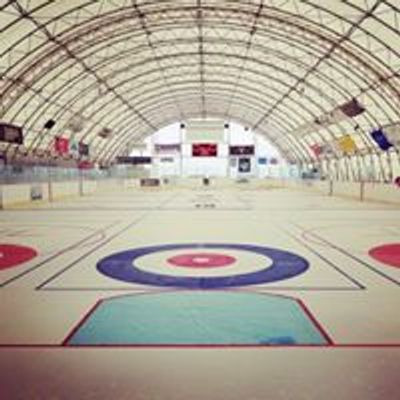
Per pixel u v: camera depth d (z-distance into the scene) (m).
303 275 8.47
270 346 4.92
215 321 5.77
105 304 6.54
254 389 3.96
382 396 3.85
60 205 26.41
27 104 26.45
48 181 32.09
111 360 4.57
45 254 10.66
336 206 25.55
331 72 26.44
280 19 22.23
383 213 21.28
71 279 8.11
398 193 26.64
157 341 5.07
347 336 5.22
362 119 29.11
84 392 3.92
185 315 6.01
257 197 34.56
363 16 19.19
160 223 17.22
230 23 23.88
